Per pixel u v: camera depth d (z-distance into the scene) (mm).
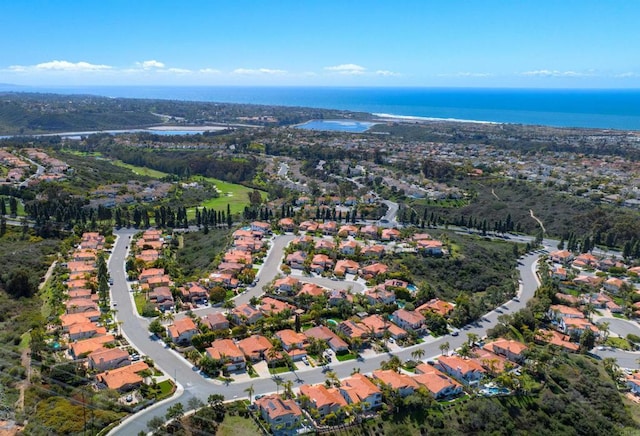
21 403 96562
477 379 120188
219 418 98938
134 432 92875
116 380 107438
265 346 126625
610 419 113312
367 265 190500
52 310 143500
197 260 198750
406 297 164375
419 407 107312
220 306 155000
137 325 139000
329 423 101125
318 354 127562
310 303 156375
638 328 161500
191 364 119812
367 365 124750
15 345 121625
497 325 147125
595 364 135750
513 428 105000
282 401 102188
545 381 121625
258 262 196250
